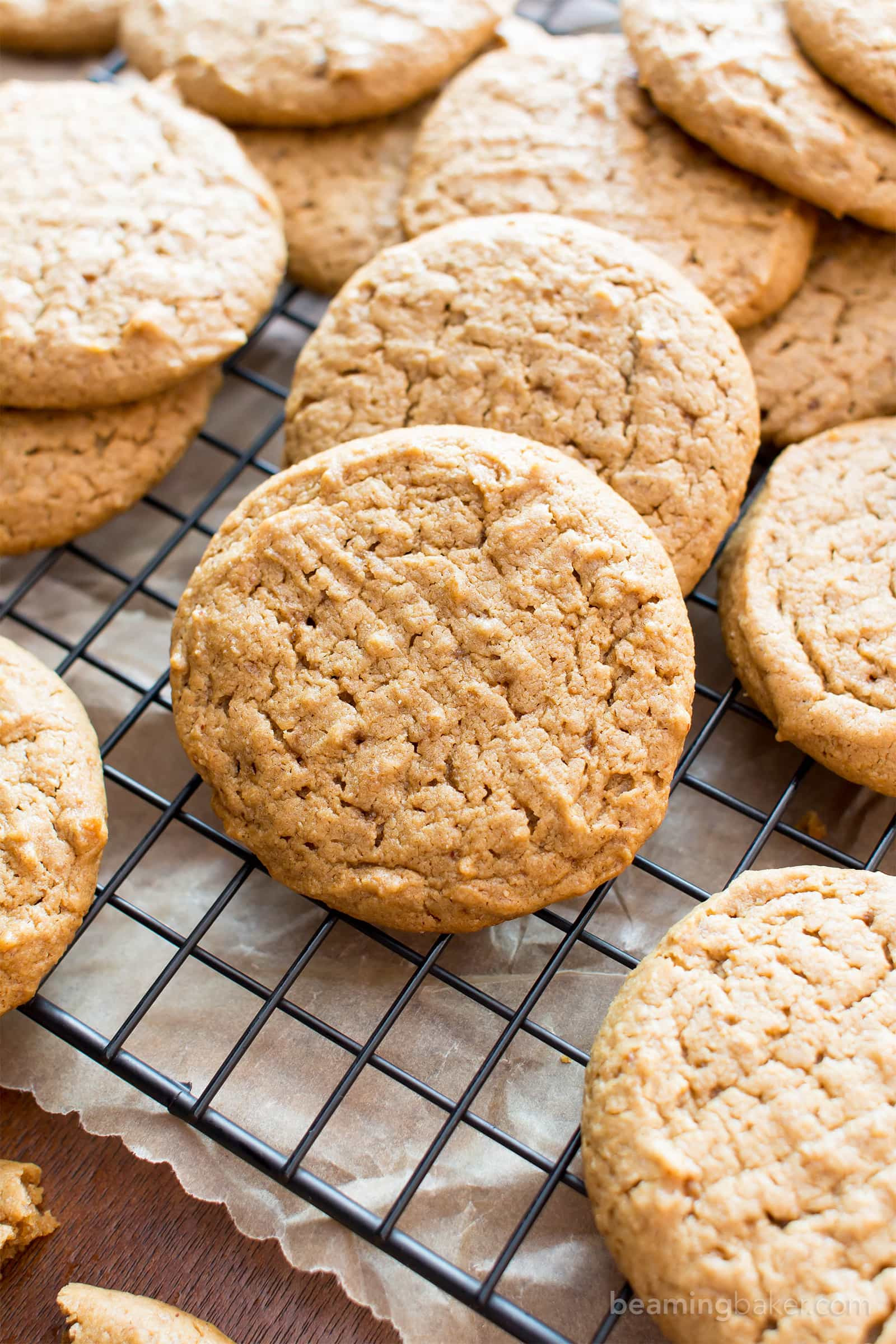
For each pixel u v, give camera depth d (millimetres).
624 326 323
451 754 304
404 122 364
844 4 334
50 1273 309
